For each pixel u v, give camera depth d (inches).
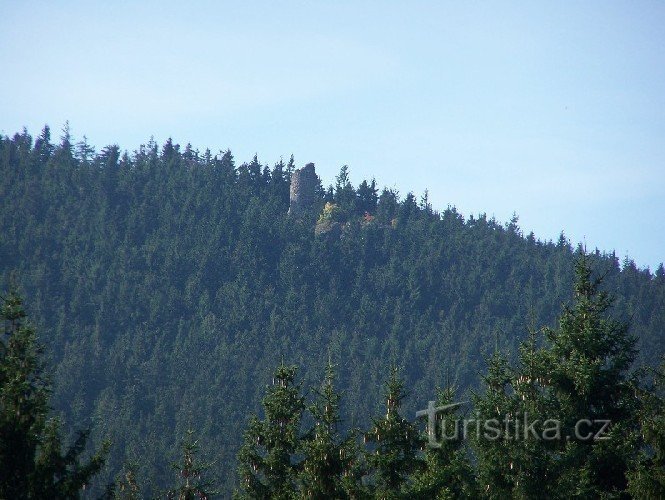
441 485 2603.3
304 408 2839.6
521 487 2620.6
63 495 2381.9
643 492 2407.7
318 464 2583.7
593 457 2647.6
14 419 2331.4
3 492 2279.8
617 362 2795.3
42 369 2493.8
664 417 2568.9
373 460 2640.3
